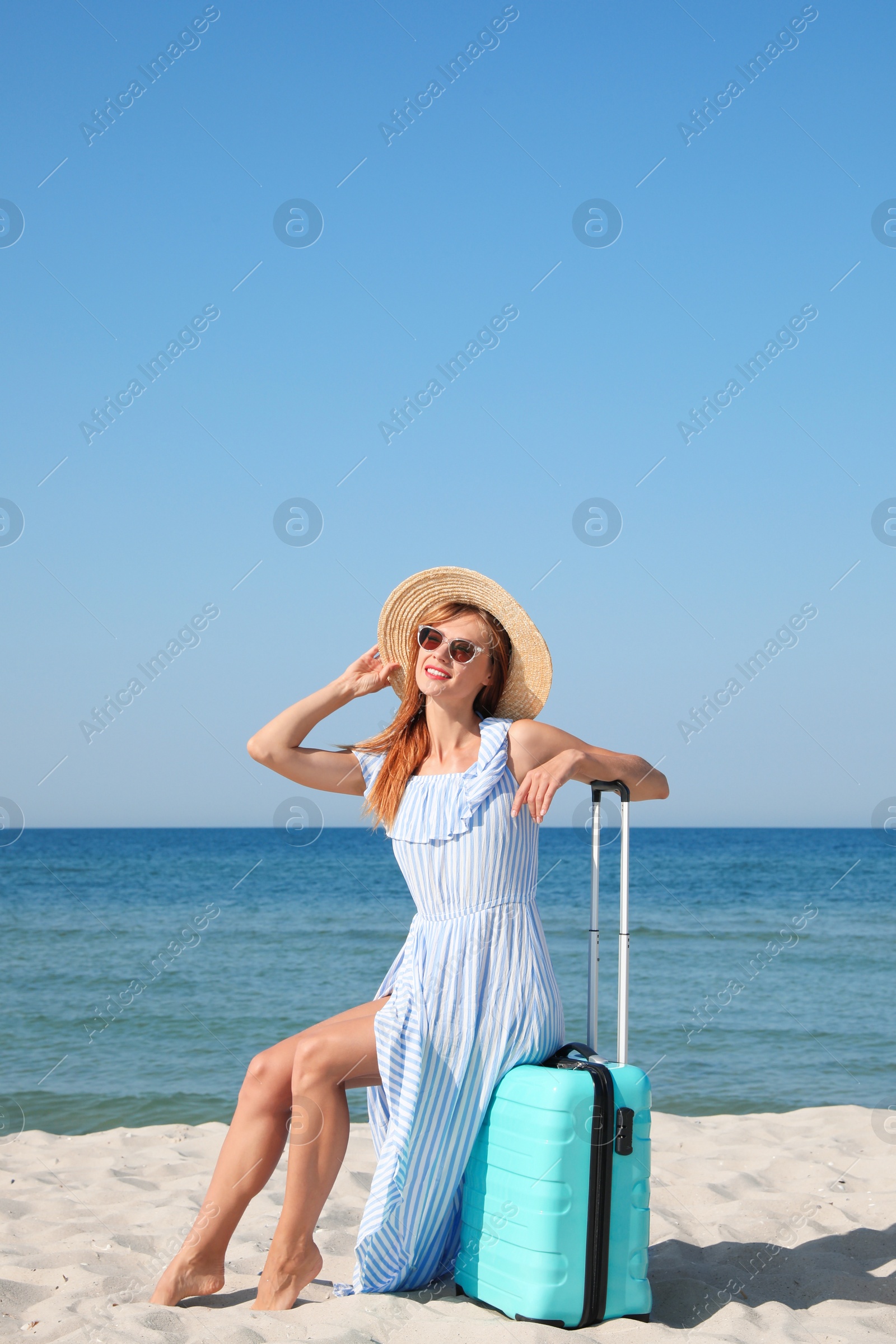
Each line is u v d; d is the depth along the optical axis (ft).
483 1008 9.12
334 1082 9.09
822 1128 17.46
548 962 9.64
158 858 120.78
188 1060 26.63
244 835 202.28
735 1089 23.20
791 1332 8.26
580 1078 8.38
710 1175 14.21
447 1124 8.90
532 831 9.79
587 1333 7.98
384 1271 9.06
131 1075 24.81
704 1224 11.87
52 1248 10.93
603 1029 30.22
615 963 44.88
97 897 83.51
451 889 9.48
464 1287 9.13
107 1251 10.81
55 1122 20.65
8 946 52.54
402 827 9.82
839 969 43.06
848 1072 24.88
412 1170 8.81
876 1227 11.81
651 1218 12.00
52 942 54.44
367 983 42.32
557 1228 8.13
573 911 70.03
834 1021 31.68
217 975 43.75
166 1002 37.27
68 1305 8.97
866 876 97.04
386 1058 8.95
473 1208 9.05
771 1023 31.48
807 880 94.02
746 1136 16.81
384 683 10.86
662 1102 22.09
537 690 10.68
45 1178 14.40
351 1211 12.39
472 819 9.53
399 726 10.59
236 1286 9.76
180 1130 17.85
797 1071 25.02
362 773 10.69
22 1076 24.70
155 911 73.51
